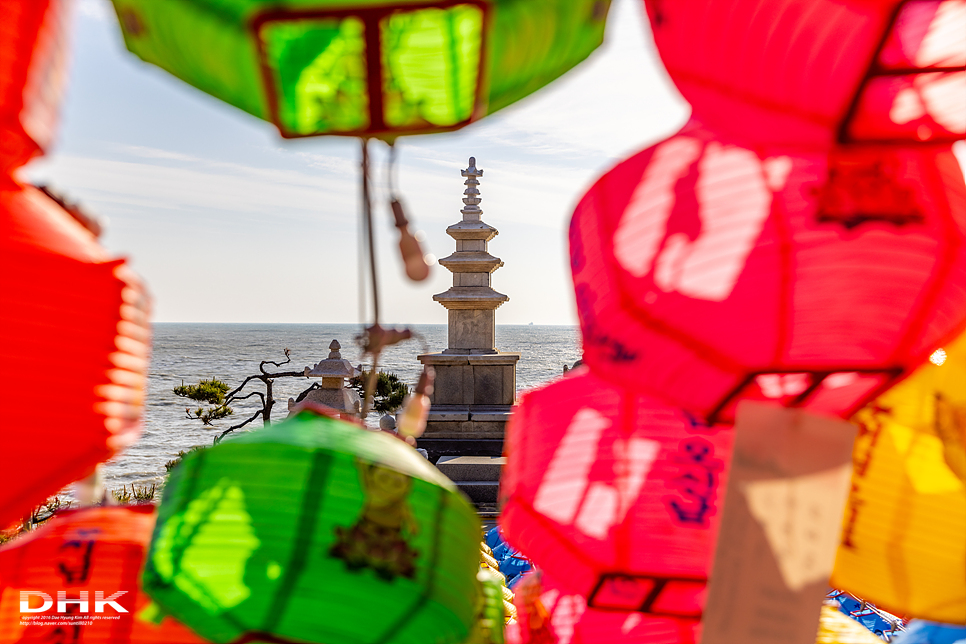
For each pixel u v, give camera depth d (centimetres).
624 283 141
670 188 143
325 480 139
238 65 111
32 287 114
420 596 138
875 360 132
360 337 146
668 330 136
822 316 130
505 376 1294
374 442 149
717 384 137
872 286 129
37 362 113
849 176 134
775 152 139
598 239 150
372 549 137
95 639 151
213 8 106
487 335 1331
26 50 111
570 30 118
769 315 131
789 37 115
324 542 136
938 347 132
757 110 122
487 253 1361
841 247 130
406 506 142
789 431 139
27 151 115
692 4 120
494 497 1015
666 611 162
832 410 144
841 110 117
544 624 195
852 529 165
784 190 136
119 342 123
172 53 113
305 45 109
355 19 105
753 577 140
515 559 450
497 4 107
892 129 118
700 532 162
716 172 140
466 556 148
